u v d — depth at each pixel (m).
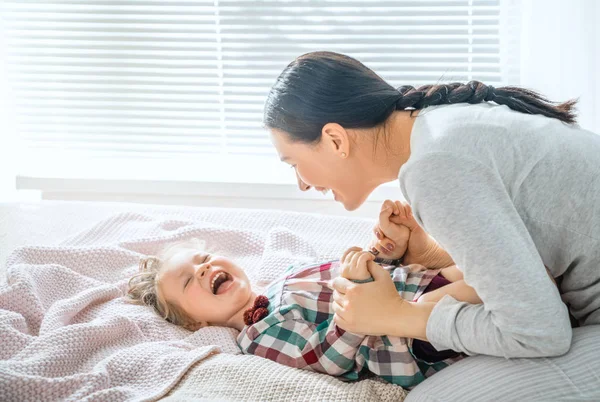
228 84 2.82
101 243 2.27
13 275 1.91
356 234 2.28
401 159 1.38
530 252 1.24
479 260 1.22
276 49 2.76
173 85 2.85
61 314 1.83
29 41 2.85
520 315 1.23
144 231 2.30
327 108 1.33
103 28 2.80
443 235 1.24
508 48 2.68
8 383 1.52
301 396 1.54
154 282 2.02
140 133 2.89
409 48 2.71
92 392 1.56
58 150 2.98
